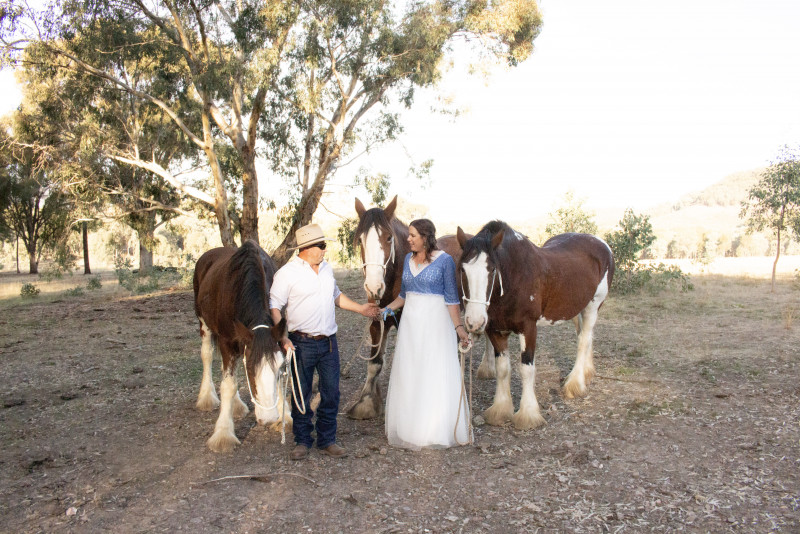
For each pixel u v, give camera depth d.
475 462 3.74
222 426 4.07
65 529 2.96
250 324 3.37
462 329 3.98
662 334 7.82
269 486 3.42
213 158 15.46
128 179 19.34
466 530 2.88
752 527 2.81
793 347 6.62
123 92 16.41
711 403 4.79
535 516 2.99
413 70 14.04
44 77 14.66
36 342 8.75
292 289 3.62
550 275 4.59
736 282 14.35
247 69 12.32
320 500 3.23
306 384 3.78
